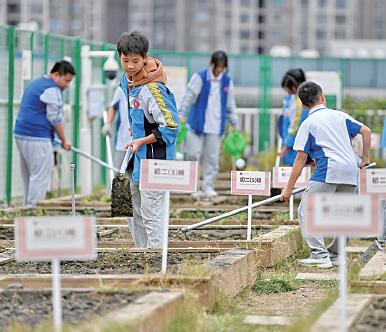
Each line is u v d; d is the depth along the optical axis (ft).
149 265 62.18
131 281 55.36
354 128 72.64
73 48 123.13
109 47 138.72
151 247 68.44
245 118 159.74
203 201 110.63
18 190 112.16
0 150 106.22
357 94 173.68
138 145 66.74
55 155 115.14
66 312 48.01
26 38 110.52
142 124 67.21
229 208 100.89
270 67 161.79
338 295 54.65
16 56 108.78
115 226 86.07
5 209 96.37
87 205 102.01
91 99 118.93
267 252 72.33
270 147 158.61
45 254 43.29
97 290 51.88
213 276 55.36
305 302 60.59
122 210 69.31
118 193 69.05
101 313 47.62
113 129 136.87
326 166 71.56
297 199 108.58
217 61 112.78
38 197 102.78
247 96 165.27
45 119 101.81
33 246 43.21
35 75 113.09
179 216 95.55
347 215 44.21
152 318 45.75
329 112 72.43
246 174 76.07
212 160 114.01
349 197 44.21
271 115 159.33
